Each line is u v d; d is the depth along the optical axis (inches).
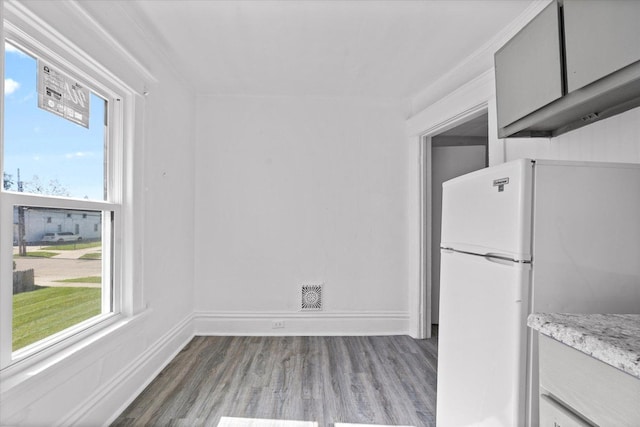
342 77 121.0
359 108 140.0
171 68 109.2
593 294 43.3
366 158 139.9
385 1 78.5
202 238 136.3
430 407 82.3
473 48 100.6
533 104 63.3
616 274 43.8
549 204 43.1
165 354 105.5
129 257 83.1
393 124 140.6
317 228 138.6
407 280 139.9
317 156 138.9
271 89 132.3
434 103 121.8
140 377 88.6
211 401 83.8
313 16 84.5
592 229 43.6
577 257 43.3
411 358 112.9
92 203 71.0
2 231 48.9
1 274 48.8
